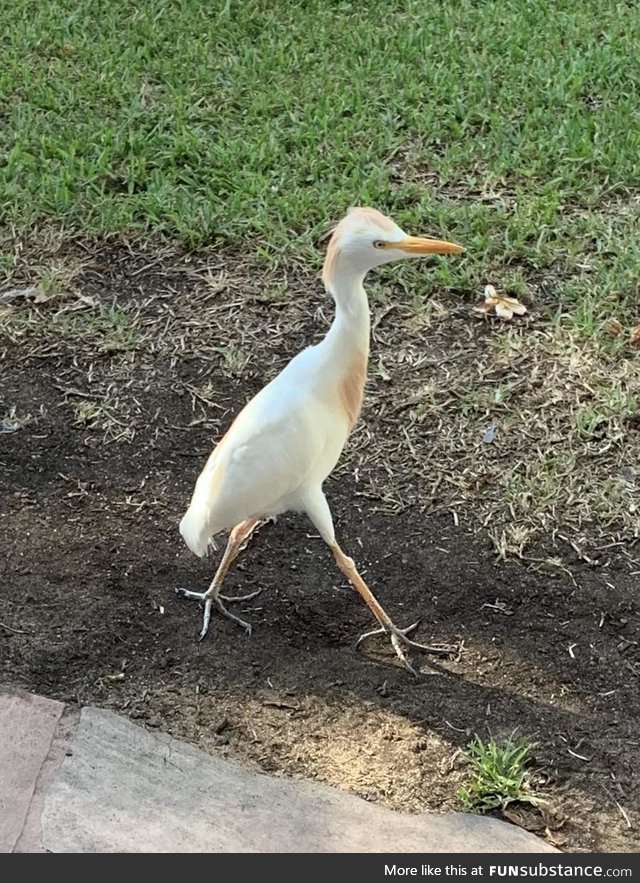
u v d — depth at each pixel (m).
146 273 2.22
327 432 1.67
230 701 1.68
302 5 2.88
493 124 2.45
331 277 1.65
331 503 1.91
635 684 1.70
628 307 2.13
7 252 2.26
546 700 1.68
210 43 2.70
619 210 2.30
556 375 2.04
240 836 1.56
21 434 1.99
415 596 1.80
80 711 1.66
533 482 1.91
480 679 1.71
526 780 1.61
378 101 2.53
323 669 1.72
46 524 1.87
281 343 2.11
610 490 1.89
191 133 2.43
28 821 1.56
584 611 1.77
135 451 1.97
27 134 2.45
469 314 2.14
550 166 2.38
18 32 2.72
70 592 1.79
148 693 1.69
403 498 1.91
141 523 1.88
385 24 2.79
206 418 2.01
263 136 2.43
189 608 1.78
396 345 2.10
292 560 1.85
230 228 2.27
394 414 2.00
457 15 2.80
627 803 1.59
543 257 2.21
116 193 2.36
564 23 2.74
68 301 2.18
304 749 1.64
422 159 2.40
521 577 1.81
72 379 2.07
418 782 1.61
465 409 2.00
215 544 1.85
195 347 2.11
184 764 1.62
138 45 2.71
